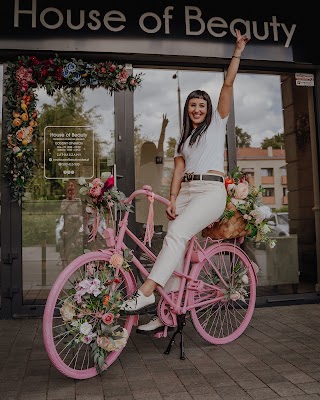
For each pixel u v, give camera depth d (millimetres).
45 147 4547
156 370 2793
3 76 4422
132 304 2783
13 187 4344
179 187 3379
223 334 3465
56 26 4375
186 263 3238
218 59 4707
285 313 4285
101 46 4430
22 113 4398
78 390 2490
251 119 4984
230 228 3344
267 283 4863
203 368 2816
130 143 4633
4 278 4277
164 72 4820
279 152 5020
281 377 2639
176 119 4820
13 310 4266
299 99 5102
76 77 4500
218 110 3283
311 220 5020
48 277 4441
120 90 4645
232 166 4875
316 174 5082
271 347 3227
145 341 3439
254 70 4977
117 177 4555
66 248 4504
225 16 4688
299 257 4969
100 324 2664
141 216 4566
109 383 2590
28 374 2748
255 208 3361
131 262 3021
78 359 2941
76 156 4590
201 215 3070
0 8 4320
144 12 4523
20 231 4352
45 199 4500
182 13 4602
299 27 4852
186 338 3514
